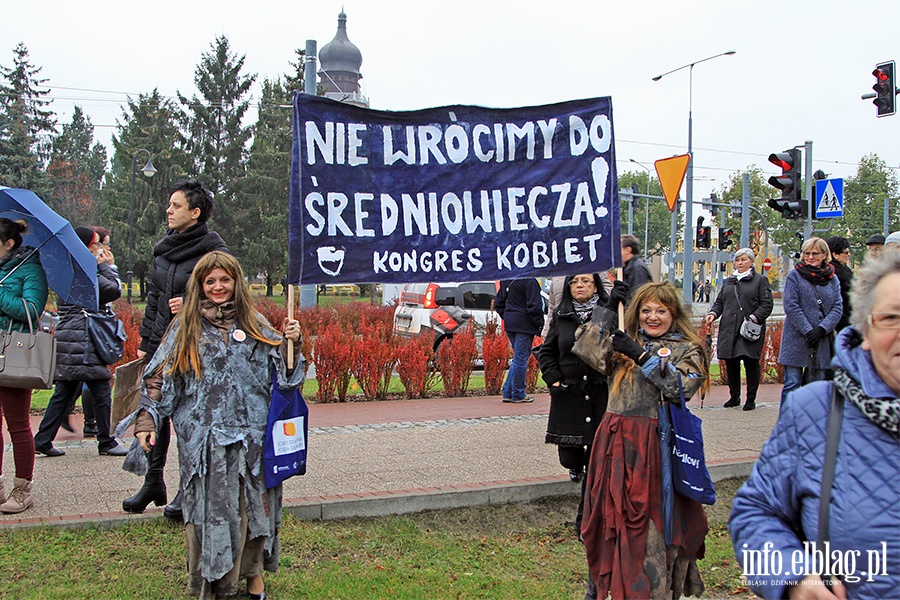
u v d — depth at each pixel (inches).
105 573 175.0
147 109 2541.8
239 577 162.4
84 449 289.7
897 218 2455.7
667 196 584.1
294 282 185.0
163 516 204.4
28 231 222.4
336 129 189.6
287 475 161.9
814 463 87.1
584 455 214.5
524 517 236.8
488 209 195.6
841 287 329.7
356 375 446.9
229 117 2432.3
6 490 230.4
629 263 256.7
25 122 2341.3
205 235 203.9
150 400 159.3
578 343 170.9
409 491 234.5
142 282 2379.4
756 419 381.7
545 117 196.1
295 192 187.0
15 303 205.2
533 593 181.2
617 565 157.5
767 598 90.0
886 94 568.7
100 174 4099.4
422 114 193.5
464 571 193.8
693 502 161.5
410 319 618.5
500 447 304.3
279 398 161.5
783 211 499.2
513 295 427.5
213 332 160.1
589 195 195.5
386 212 192.1
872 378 84.6
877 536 82.0
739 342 401.4
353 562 192.9
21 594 161.8
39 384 202.7
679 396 155.9
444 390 474.6
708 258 1551.4
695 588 165.8
